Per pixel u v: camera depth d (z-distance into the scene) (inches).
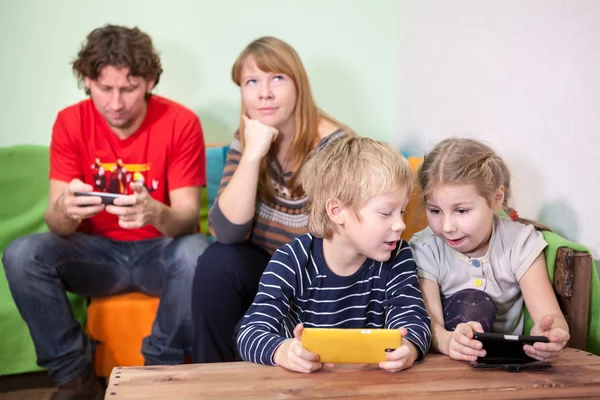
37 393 74.2
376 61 97.0
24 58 90.8
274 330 47.9
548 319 45.1
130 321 71.7
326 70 96.3
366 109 98.0
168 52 93.6
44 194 84.3
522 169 63.4
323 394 39.2
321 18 95.2
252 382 41.1
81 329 71.1
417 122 89.0
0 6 89.0
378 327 51.8
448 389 40.1
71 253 70.7
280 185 66.6
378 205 46.2
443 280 54.8
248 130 64.8
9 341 71.5
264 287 49.9
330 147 50.6
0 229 81.7
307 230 64.5
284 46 65.7
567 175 56.4
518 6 62.4
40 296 67.8
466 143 51.9
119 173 75.6
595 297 51.3
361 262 50.8
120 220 66.8
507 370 43.5
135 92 71.5
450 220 50.9
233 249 63.7
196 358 62.8
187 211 73.0
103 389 74.4
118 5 91.7
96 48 69.5
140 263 72.8
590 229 53.5
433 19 82.4
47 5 90.2
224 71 94.9
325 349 42.2
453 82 77.1
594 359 45.8
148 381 41.3
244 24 94.3
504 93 65.6
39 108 92.2
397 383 41.0
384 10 95.8
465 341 44.9
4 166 83.0
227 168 69.3
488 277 53.8
